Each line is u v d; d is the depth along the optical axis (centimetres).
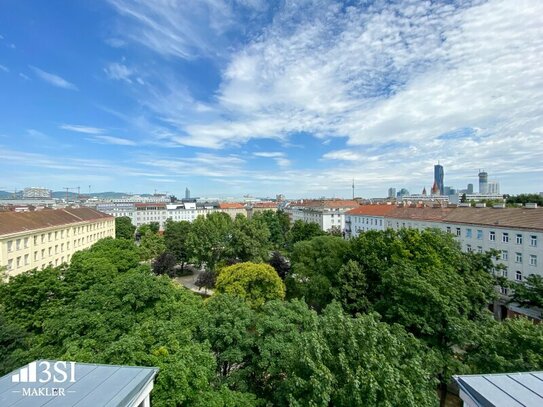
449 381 1566
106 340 1381
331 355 962
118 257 3438
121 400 553
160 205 14262
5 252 3541
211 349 1470
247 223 4769
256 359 1384
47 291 1997
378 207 7375
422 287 1806
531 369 1111
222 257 4862
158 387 852
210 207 15712
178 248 5894
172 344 1102
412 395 833
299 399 915
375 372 877
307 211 10938
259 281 2980
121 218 9569
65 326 1466
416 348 1409
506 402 574
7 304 1852
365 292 2438
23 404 538
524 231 3262
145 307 1661
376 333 1016
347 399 848
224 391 1087
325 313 1455
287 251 7006
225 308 1608
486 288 2253
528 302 2692
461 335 1594
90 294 1761
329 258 3042
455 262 2428
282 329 1399
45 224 4516
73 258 3375
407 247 2547
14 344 1512
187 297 1948
